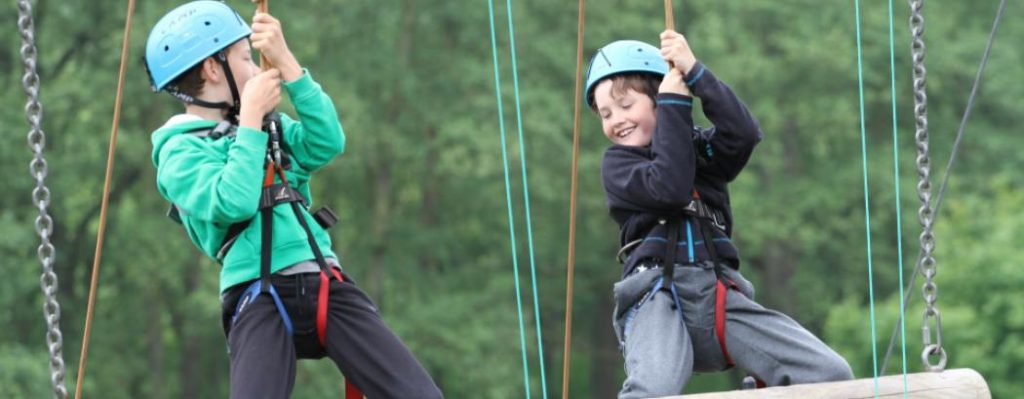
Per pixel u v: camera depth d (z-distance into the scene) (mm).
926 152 17938
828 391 15352
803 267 77188
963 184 73750
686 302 16281
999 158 75500
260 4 15547
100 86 65875
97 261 15852
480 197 72812
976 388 15922
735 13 72500
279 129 15695
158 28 15789
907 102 74438
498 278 73125
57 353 16406
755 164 72875
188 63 15531
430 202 74500
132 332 71562
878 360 61469
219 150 15289
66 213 68875
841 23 72500
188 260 68062
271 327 14938
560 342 83875
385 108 70750
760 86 71312
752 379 16641
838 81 72625
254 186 14828
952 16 74750
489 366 68438
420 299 70938
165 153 15250
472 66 69125
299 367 66938
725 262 16672
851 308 63844
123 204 76562
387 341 15156
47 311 16453
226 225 15242
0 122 64812
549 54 69500
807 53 70312
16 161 65188
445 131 67188
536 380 75000
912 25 17969
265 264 15047
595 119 71188
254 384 14586
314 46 69312
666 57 16172
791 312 77250
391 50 69625
